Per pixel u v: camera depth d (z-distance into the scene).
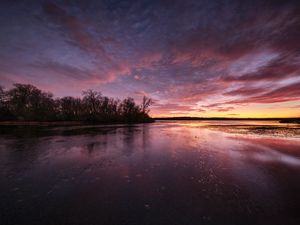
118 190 4.38
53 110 55.72
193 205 3.61
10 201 3.78
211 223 2.99
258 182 4.95
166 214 3.26
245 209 3.45
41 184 4.79
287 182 4.95
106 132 21.66
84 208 3.48
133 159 7.78
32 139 14.37
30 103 50.59
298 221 3.04
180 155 8.63
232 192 4.27
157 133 21.22
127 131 23.86
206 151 9.66
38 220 3.06
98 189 4.44
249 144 12.30
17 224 2.94
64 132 21.27
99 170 6.12
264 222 3.02
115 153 9.05
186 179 5.21
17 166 6.59
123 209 3.44
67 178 5.28
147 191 4.32
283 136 17.91
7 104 47.41
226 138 16.11
